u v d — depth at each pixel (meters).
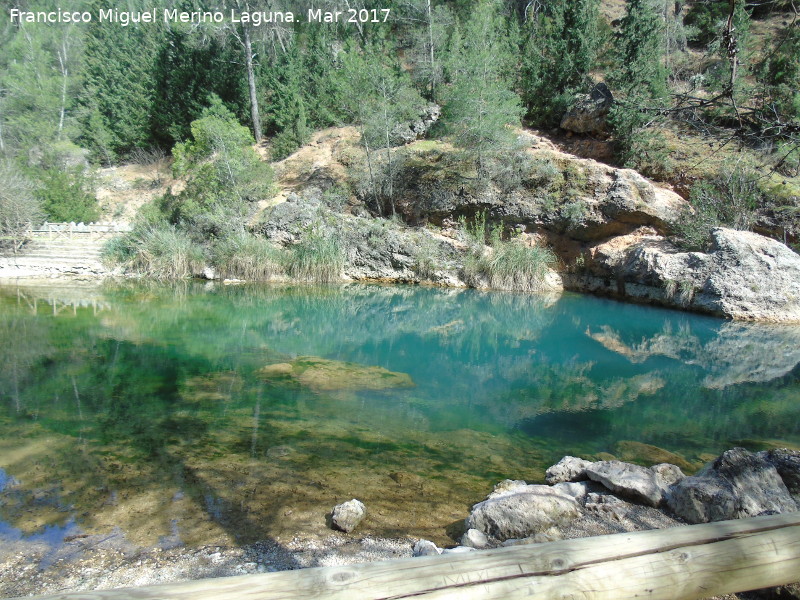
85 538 3.24
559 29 19.28
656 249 13.36
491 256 15.22
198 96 23.88
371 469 4.34
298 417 5.54
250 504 3.69
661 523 3.32
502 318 11.75
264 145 23.27
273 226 16.61
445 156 17.70
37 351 8.02
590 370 8.02
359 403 6.12
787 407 6.37
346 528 3.38
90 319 10.41
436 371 7.77
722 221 13.15
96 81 26.41
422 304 13.04
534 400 6.50
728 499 3.17
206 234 16.98
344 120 22.08
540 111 19.42
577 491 3.79
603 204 14.62
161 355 7.98
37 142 23.69
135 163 25.42
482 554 1.47
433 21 22.34
